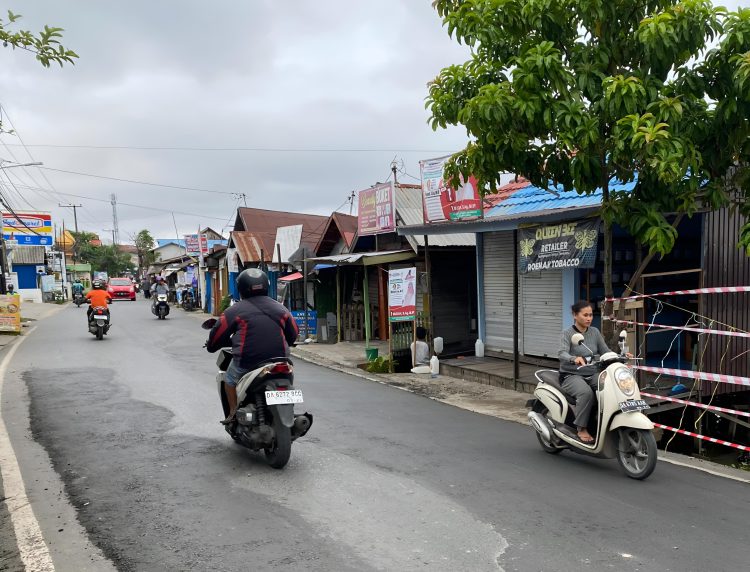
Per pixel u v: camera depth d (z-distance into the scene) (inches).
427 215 507.5
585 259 323.0
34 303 1558.8
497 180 316.2
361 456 238.2
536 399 257.3
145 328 824.9
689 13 250.4
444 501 189.6
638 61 280.4
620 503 190.1
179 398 343.9
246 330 226.8
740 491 202.8
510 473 220.4
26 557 149.7
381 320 679.7
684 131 269.3
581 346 239.0
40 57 226.7
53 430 272.8
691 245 436.5
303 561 147.6
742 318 371.9
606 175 285.4
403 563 146.9
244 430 223.9
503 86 266.2
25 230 1390.3
